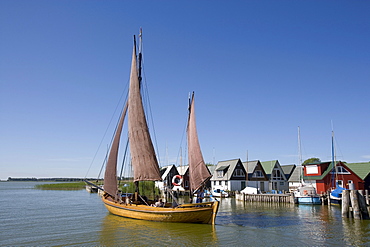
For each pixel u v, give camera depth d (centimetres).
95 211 3938
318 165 6088
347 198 3191
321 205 4603
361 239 2227
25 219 3212
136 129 3353
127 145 3666
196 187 3189
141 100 3350
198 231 2453
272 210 4034
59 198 6606
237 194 5809
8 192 9769
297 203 4747
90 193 8781
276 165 7881
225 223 2889
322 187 5875
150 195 6084
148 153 3272
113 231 2456
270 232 2464
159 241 2139
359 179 5662
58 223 2916
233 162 7569
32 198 6644
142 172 3272
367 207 3300
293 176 8025
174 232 2411
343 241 2173
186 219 2681
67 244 2086
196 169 3203
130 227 2608
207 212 2658
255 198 5353
